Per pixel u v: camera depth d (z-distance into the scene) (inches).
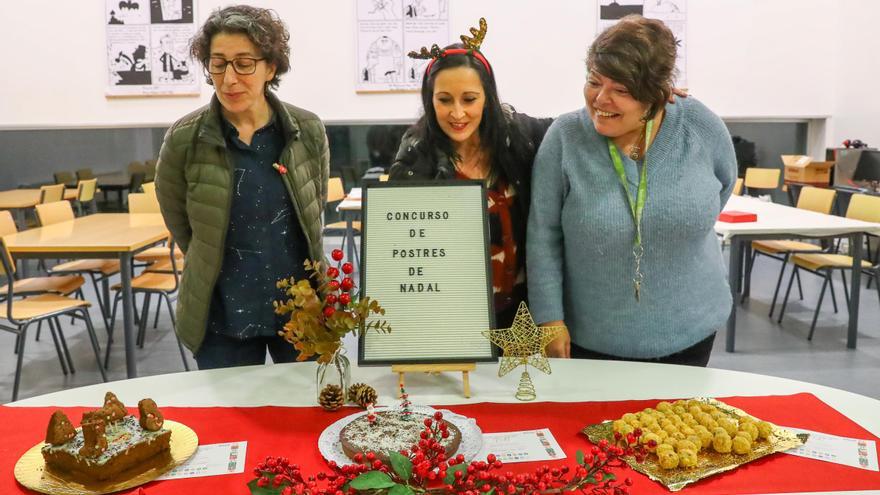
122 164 243.3
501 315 66.6
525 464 41.3
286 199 67.9
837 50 243.4
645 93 51.3
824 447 43.2
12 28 225.1
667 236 57.3
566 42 235.0
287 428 46.8
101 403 51.3
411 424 44.2
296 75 234.1
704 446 42.5
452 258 53.3
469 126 59.7
